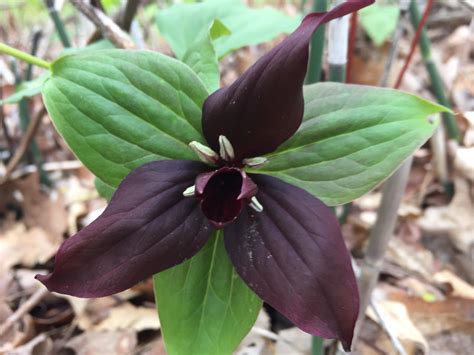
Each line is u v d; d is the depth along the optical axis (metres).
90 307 0.27
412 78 0.44
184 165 0.12
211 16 0.22
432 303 0.26
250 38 0.21
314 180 0.12
